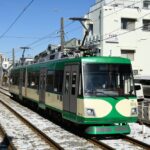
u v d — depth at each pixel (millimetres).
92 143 14711
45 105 22359
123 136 16125
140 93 38625
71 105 16938
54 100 20031
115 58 16500
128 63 16625
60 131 17859
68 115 17344
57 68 19766
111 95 15914
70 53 20922
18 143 14734
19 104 34438
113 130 15734
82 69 16047
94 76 16016
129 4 50719
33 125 18734
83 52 18422
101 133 15586
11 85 40438
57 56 22016
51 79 21047
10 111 27938
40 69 24578
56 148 13523
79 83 16094
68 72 17672
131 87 16469
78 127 18078
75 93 16422
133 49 47719
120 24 47062
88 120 15531
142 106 21719
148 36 48375
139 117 22031
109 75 16156
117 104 15898
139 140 15258
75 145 14242
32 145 14305
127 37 47500
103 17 46281
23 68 32438
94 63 16141
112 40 46719
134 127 19312
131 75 16578
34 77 26750
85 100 15602
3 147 13852
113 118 15789
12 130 18203
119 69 16359
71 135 16672
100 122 15656
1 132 17609
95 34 47625
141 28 48000
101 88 15914
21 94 32875
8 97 44594
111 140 15445
